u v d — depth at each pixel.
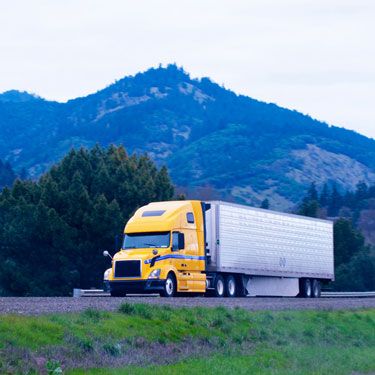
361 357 31.59
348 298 64.94
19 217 80.06
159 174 91.75
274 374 24.61
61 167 90.00
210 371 23.58
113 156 92.50
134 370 22.03
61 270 79.06
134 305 28.83
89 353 22.77
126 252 43.88
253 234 56.22
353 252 125.19
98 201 80.31
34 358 20.58
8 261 78.75
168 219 44.59
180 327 28.81
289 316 37.16
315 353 30.28
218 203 51.75
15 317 23.16
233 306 37.94
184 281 44.97
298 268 63.06
